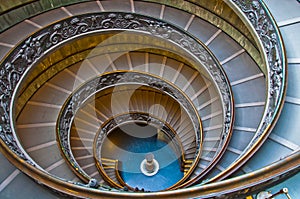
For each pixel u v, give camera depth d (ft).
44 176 12.02
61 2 28.40
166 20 29.89
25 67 23.93
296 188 12.09
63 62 30.99
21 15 26.50
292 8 21.02
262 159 14.76
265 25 19.16
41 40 24.71
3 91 21.16
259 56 25.79
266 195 11.75
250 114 23.20
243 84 25.36
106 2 30.09
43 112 28.14
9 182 13.88
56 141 25.45
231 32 28.43
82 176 22.65
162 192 9.96
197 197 9.36
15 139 18.84
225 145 20.66
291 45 19.26
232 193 9.14
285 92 16.02
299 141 15.29
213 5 28.12
